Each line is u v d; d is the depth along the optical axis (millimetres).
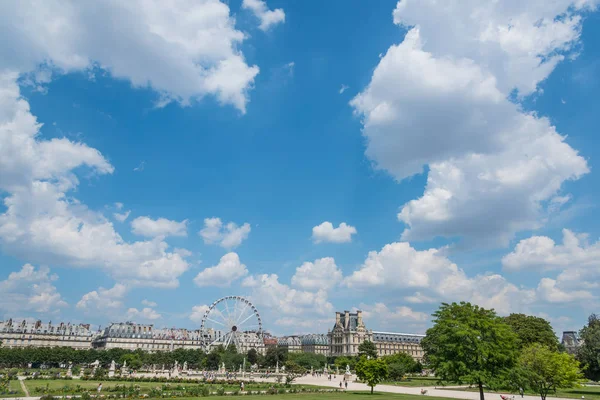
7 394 83250
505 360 68312
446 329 70062
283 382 150750
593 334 119750
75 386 104250
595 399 95125
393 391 115562
